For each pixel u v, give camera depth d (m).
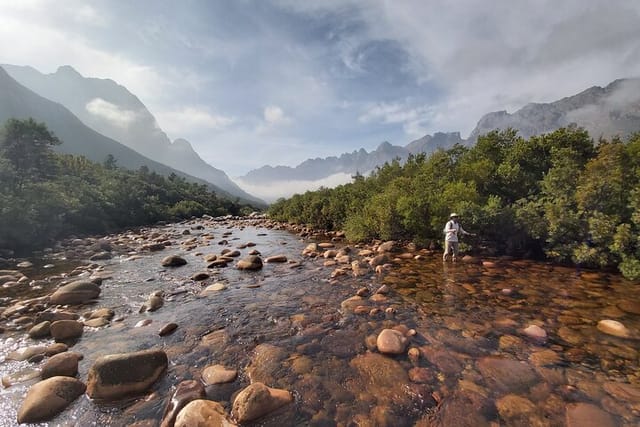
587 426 3.04
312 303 6.91
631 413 3.21
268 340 5.13
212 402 3.33
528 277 8.35
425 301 6.78
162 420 3.32
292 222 29.08
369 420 3.20
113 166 72.06
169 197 56.56
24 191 20.27
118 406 3.56
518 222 10.60
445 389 3.68
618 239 7.86
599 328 5.18
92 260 12.69
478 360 4.32
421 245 13.20
